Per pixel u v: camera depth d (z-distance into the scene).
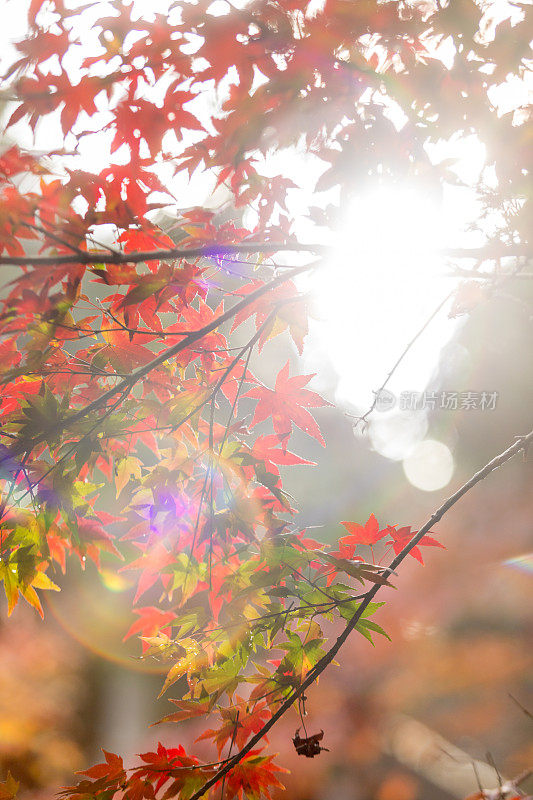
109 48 1.32
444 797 2.29
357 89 1.32
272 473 1.41
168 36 1.31
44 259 1.26
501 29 1.31
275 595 1.35
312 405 1.41
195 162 1.35
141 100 1.32
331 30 1.30
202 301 1.41
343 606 1.35
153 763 1.36
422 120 1.32
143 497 1.42
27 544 1.36
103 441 1.41
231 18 1.31
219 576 1.41
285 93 1.31
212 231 1.36
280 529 1.38
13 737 2.48
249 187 1.38
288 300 1.37
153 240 1.34
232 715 1.37
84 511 1.39
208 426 1.42
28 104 1.31
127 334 1.39
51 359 1.38
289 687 1.36
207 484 1.39
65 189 1.31
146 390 1.41
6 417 1.37
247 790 1.37
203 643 1.37
